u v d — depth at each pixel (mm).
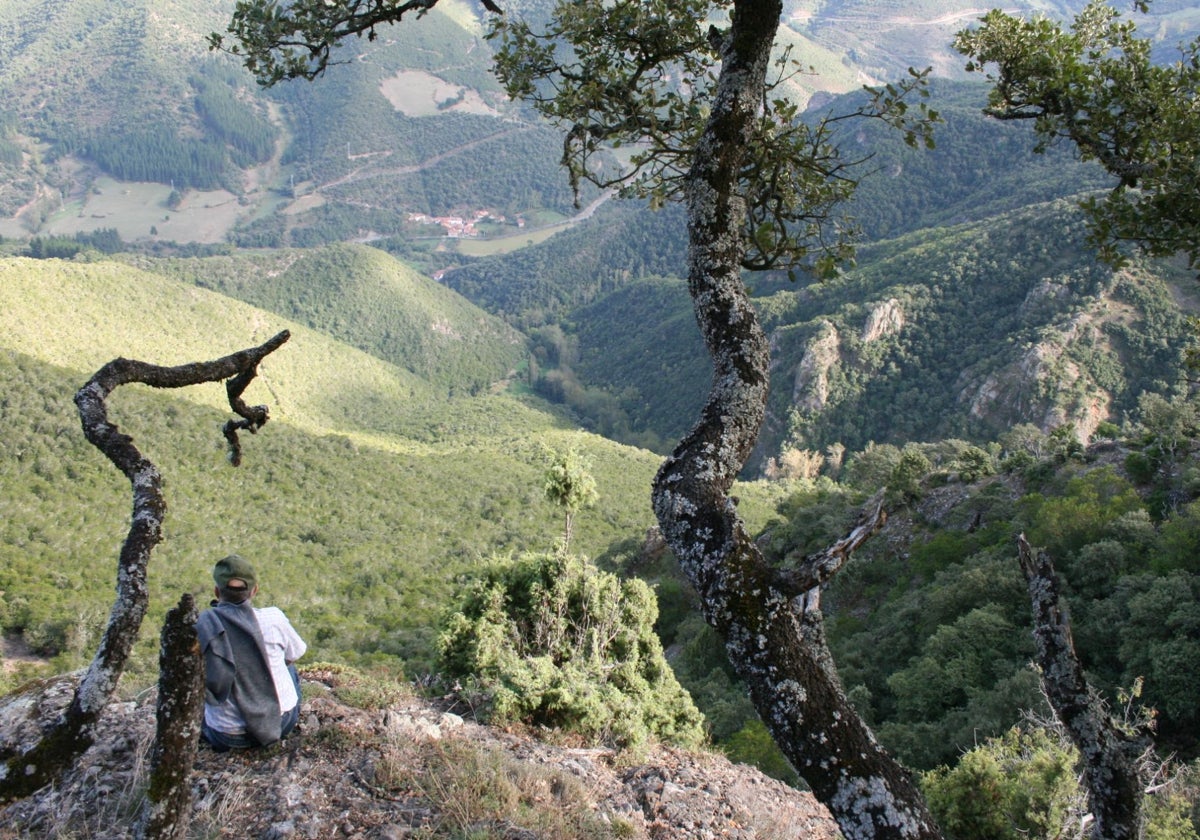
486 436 129625
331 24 4332
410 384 158875
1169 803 7727
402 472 82625
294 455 77500
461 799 4027
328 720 4699
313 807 3883
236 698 4211
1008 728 17156
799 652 2264
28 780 2041
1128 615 21891
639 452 102875
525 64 4648
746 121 2932
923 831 2129
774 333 115938
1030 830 7023
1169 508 29438
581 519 72938
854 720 2254
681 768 5621
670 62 4520
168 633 2363
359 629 42281
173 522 58656
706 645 30188
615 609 7406
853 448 105625
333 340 157125
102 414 2611
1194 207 4047
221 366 2900
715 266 2879
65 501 54656
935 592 29016
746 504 69812
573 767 5117
